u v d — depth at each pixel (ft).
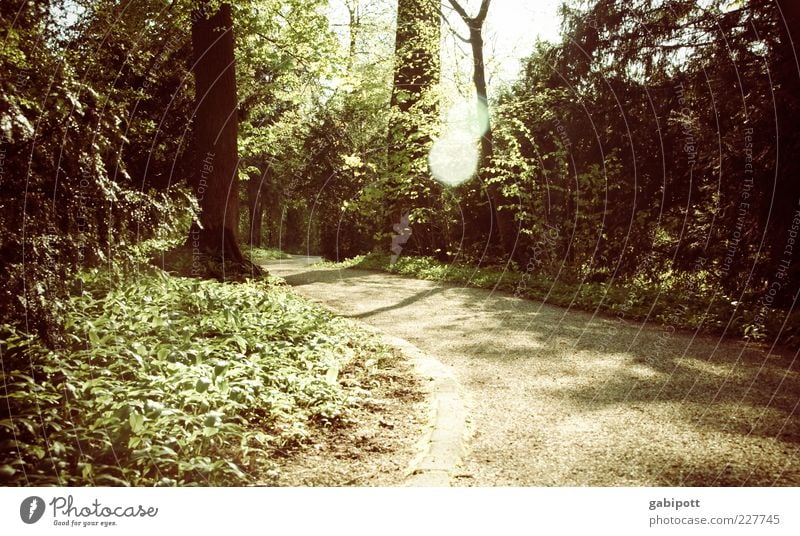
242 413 15.44
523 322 32.35
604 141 46.80
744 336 27.17
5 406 11.91
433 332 29.68
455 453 13.78
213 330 21.88
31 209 13.57
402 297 43.14
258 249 127.44
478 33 58.65
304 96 71.10
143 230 17.85
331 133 81.82
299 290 46.19
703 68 36.81
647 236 42.63
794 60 31.32
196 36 42.96
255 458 13.23
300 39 56.90
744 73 34.04
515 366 22.53
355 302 40.42
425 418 16.57
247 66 59.77
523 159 52.37
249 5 47.93
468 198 65.57
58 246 14.33
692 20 37.83
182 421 13.80
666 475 12.54
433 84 62.34
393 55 68.90
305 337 23.52
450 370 22.00
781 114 31.37
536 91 54.54
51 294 14.34
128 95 39.24
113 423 12.23
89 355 15.58
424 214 67.92
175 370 15.84
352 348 24.94
